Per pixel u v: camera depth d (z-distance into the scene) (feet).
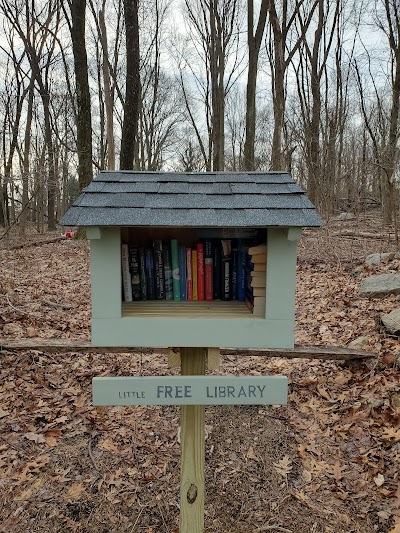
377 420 10.19
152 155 82.02
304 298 18.78
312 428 10.53
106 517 8.28
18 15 44.98
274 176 6.48
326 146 40.65
